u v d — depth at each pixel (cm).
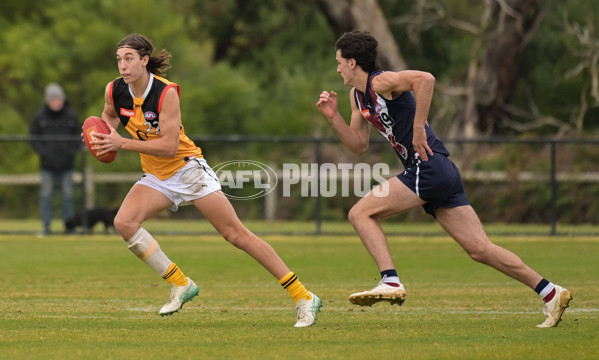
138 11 9606
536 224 6116
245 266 3928
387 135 2234
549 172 6156
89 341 2047
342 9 8469
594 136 7856
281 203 6631
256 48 11056
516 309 2628
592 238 5341
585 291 3022
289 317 2470
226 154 7012
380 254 2180
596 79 8194
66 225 5428
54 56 9400
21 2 10162
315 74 9888
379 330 2211
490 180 6175
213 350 1922
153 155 2216
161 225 5988
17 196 7756
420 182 2175
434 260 4178
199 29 11056
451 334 2139
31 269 3753
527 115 8612
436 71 9819
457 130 8631
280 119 9012
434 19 8931
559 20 8712
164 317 2461
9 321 2367
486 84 8350
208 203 2248
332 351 1906
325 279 3481
